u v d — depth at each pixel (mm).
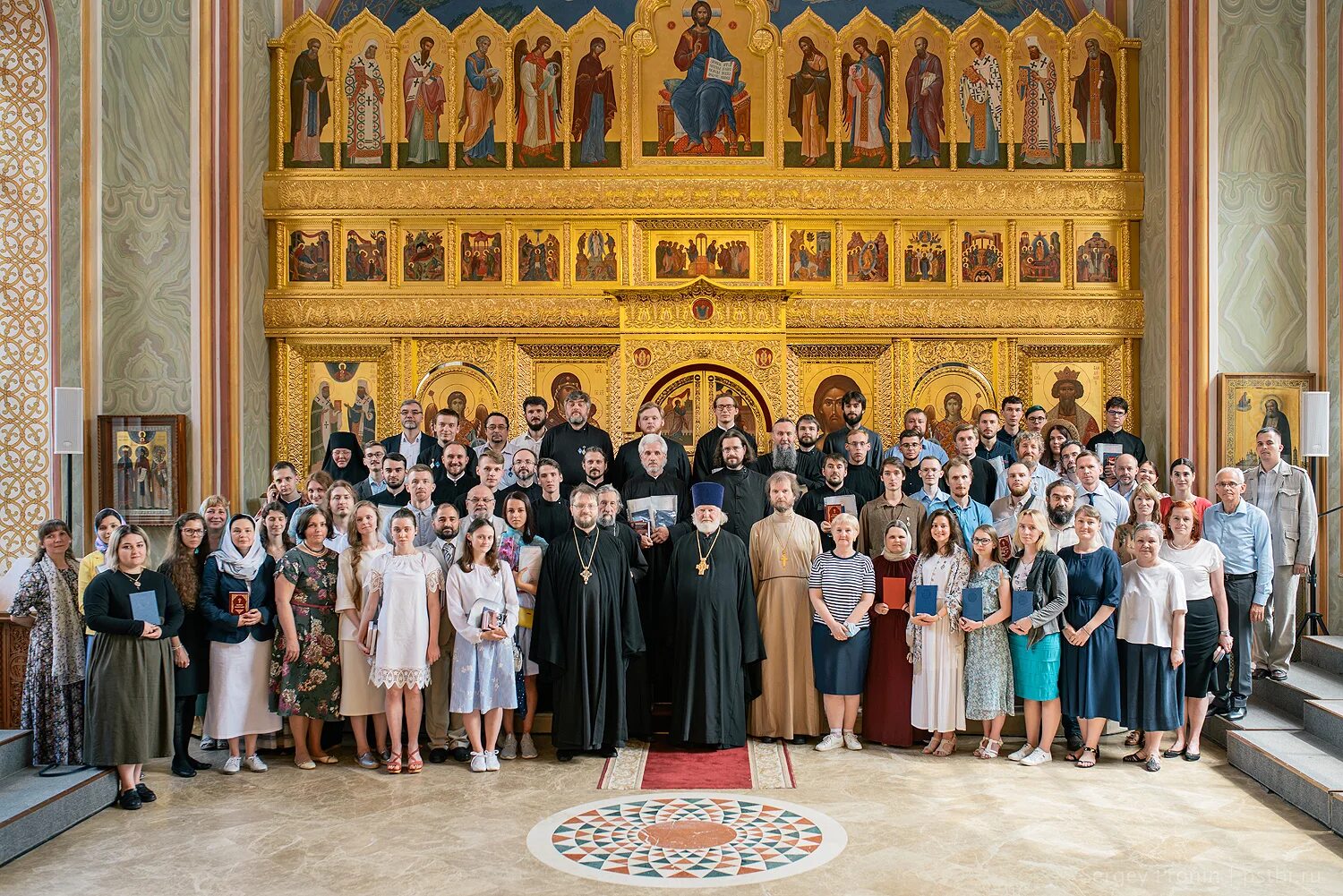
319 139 14531
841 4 14969
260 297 14234
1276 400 12523
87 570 8844
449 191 14469
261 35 14305
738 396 13836
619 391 14406
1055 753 9594
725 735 9633
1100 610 9094
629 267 14500
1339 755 8555
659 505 10430
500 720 9352
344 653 9148
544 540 9961
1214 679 9469
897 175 14430
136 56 12633
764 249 14547
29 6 11750
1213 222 12727
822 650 9773
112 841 7414
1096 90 14453
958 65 14461
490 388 14469
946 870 6852
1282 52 12672
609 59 14508
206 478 12719
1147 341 14117
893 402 14461
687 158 14500
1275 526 10398
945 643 9438
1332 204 12328
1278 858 7074
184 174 12719
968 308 14398
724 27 14523
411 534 9055
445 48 14484
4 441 11750
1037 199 14383
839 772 9031
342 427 14523
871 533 10234
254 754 9117
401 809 8078
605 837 7457
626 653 9656
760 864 6953
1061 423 12039
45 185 11883
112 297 12555
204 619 8961
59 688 8203
